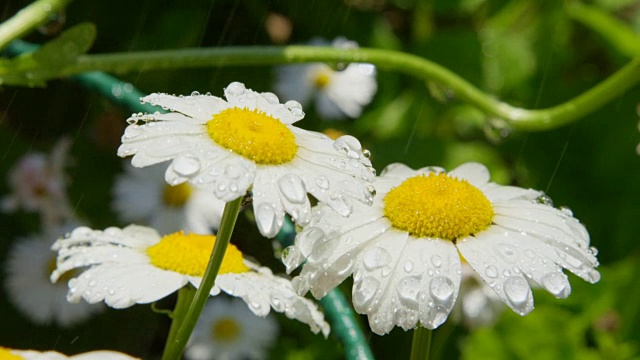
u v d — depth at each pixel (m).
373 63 0.57
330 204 0.44
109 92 0.58
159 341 0.75
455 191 0.46
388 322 0.44
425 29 0.98
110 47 0.89
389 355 0.70
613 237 0.85
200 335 0.71
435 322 0.44
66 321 0.72
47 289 0.72
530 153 0.90
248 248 0.65
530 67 0.93
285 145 0.44
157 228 0.69
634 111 0.90
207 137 0.44
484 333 0.64
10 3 0.85
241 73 0.88
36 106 0.84
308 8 0.96
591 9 0.94
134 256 0.48
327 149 0.45
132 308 0.75
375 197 0.46
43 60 0.48
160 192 0.70
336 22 0.96
